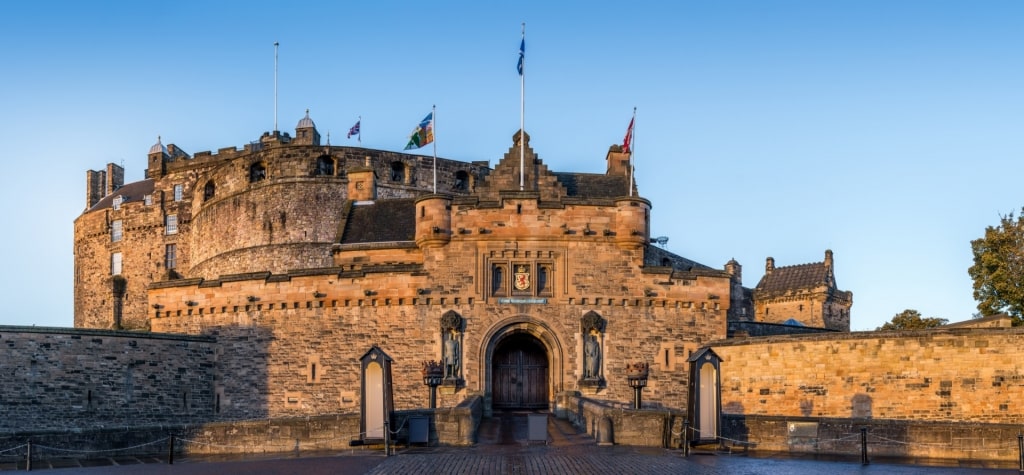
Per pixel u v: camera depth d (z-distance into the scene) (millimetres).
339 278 54406
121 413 52312
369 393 36562
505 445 37500
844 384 50469
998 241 65500
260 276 55531
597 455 33719
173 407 54156
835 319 98875
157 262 99375
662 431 36812
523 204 53531
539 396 54469
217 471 30719
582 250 53531
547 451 35094
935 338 48656
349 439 37031
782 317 99375
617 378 52812
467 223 53500
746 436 36312
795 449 35562
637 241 53500
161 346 54094
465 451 35281
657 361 53344
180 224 98562
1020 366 46812
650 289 53656
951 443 34125
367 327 53812
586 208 53750
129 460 35719
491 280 53312
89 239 105062
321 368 54062
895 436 34656
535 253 53375
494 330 52812
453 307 53188
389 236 63094
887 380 49500
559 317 53000
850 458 33938
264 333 55281
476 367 52562
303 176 78875
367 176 69750
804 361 51594
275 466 31781
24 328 50094
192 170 99875
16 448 35062
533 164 66000
